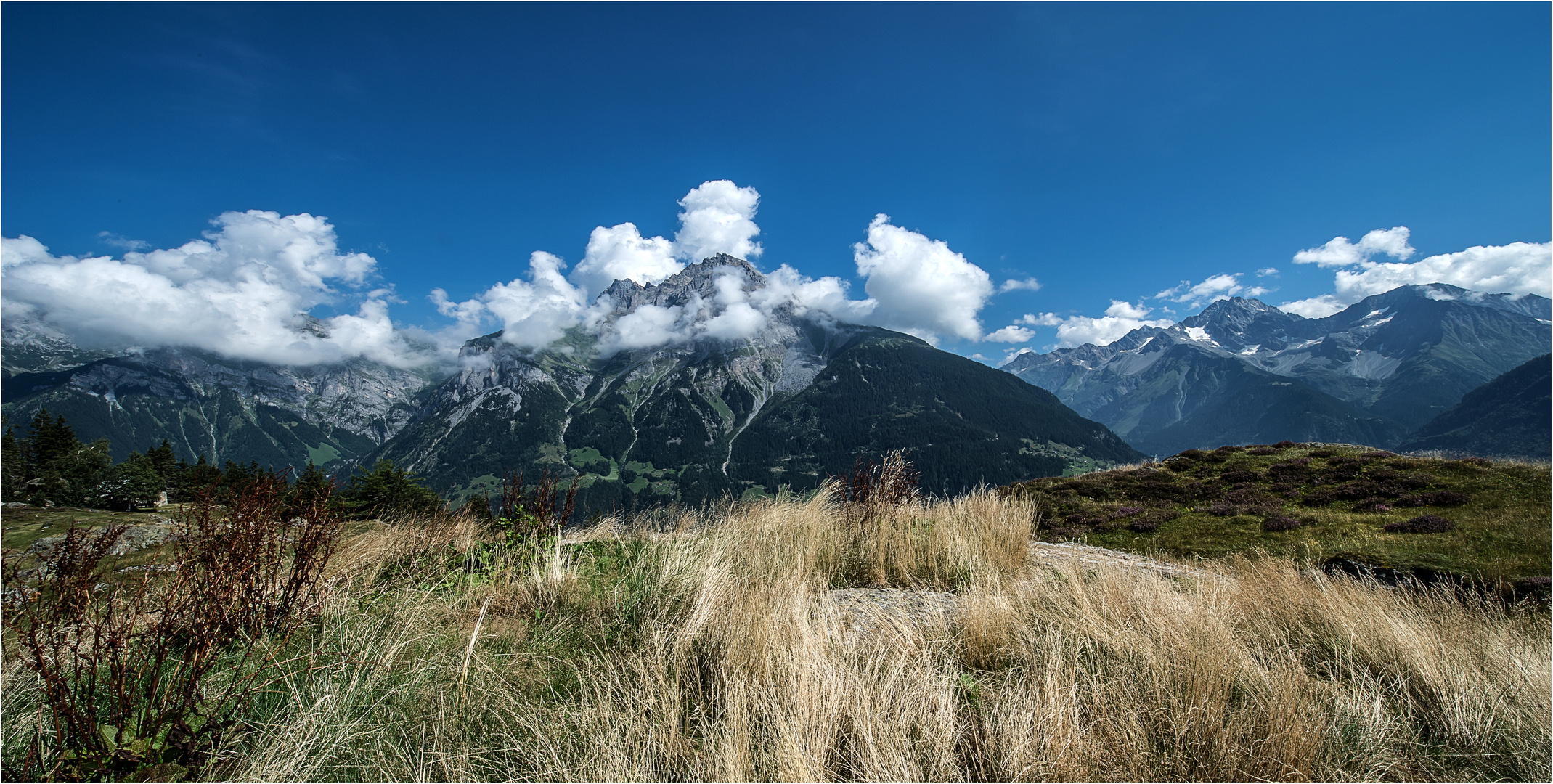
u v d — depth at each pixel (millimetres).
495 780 2920
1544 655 4551
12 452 50031
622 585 5188
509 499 6277
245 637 3568
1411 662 4273
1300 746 3195
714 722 3199
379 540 5820
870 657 3836
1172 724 3307
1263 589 5695
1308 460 18516
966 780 2963
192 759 2863
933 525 8031
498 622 4500
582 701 3455
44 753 2814
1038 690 3535
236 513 3484
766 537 6914
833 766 3037
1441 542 11078
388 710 3336
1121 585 5359
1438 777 3309
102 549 2963
